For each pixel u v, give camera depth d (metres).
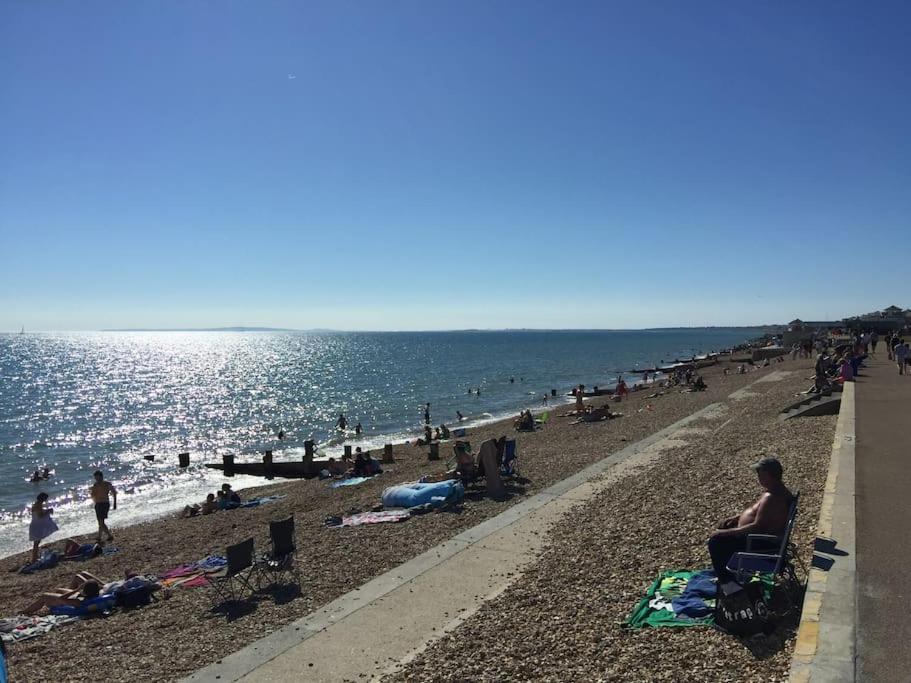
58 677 7.18
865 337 46.78
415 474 21.02
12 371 108.19
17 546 19.30
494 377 84.19
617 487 13.23
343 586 9.23
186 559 13.80
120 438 42.94
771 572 6.03
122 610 9.77
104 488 17.12
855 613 5.17
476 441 28.91
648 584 7.57
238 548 9.23
